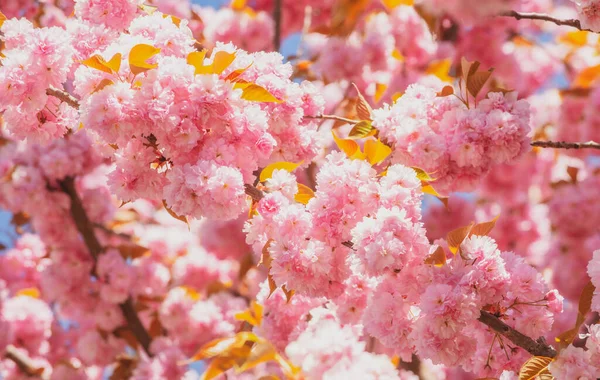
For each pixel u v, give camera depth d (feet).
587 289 8.30
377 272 7.80
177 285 23.06
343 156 8.64
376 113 10.11
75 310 21.09
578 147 10.45
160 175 8.76
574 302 19.97
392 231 7.84
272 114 9.02
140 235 23.43
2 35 9.52
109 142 8.34
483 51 20.07
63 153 18.90
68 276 19.62
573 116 20.76
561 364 7.68
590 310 8.48
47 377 20.20
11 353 20.30
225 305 20.49
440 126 9.85
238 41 20.47
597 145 10.52
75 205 19.54
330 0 22.86
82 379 20.17
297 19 23.26
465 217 20.80
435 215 20.93
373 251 7.74
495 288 8.13
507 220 22.61
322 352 9.82
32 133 9.23
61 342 22.71
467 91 10.09
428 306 7.90
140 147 8.63
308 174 17.13
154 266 20.30
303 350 9.91
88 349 20.22
